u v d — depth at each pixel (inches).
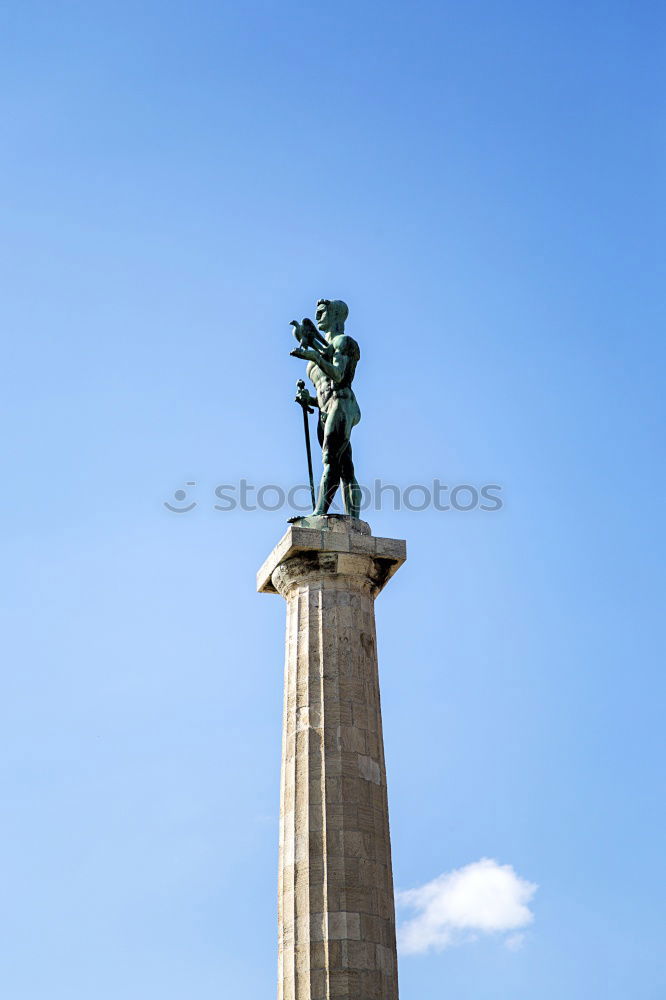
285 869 1378.0
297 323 1615.4
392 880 1389.0
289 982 1321.4
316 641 1466.5
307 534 1492.4
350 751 1413.6
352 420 1605.6
